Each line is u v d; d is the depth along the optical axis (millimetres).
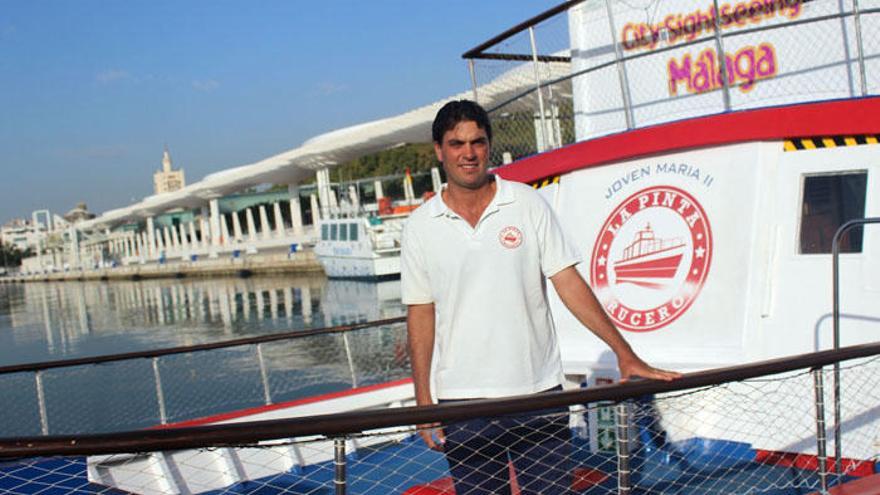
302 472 6789
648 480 5223
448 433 3773
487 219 3580
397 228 55125
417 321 3838
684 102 8320
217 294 64188
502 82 9469
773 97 7766
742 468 5301
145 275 108938
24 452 3223
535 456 3721
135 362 21797
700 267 6105
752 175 6020
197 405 16453
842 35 7359
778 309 5730
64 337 44531
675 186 6371
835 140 5781
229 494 6387
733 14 7934
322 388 17594
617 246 6566
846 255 5586
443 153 3580
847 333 5461
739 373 3674
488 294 3576
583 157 6848
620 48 8734
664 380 3539
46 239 191875
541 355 3709
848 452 5246
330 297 49438
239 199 104250
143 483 6520
